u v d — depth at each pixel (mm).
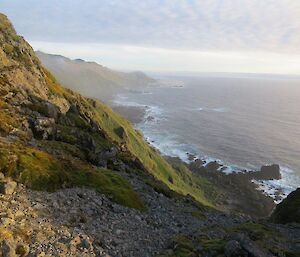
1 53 80062
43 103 71875
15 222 26203
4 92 65188
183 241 34406
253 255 30562
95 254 26797
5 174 36312
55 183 39156
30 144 52125
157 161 188250
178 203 59406
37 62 102938
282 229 49250
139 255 29984
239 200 166875
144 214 42906
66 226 29953
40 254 23281
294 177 190375
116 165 70688
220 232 43062
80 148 63969
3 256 21453
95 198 40500
